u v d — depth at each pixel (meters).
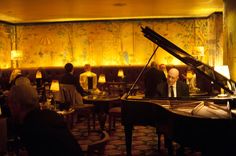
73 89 7.45
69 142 2.32
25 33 13.56
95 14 11.60
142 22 13.16
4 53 12.91
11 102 2.36
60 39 13.50
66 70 7.71
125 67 12.93
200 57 12.77
